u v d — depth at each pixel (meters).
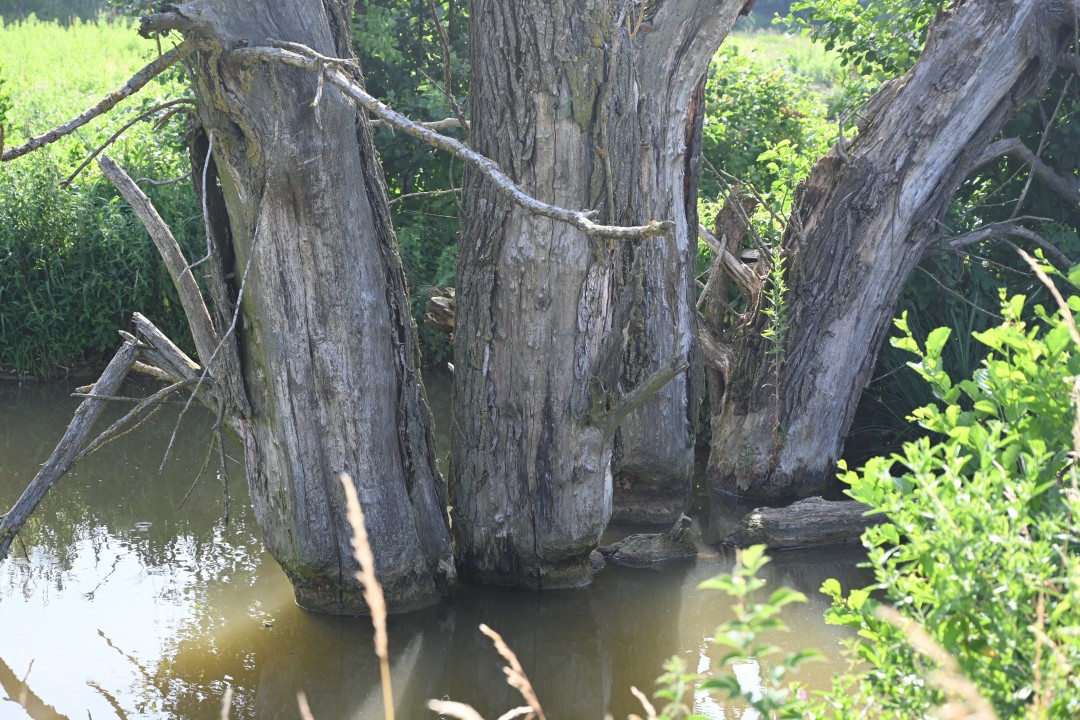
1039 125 8.08
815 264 7.10
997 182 8.36
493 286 5.36
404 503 5.19
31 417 8.89
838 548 6.29
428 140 3.73
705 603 5.46
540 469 5.40
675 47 6.36
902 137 6.89
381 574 5.13
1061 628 2.06
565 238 5.20
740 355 7.53
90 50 22.78
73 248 9.99
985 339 2.85
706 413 8.38
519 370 5.36
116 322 10.27
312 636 5.00
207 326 5.20
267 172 4.60
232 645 4.90
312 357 4.87
